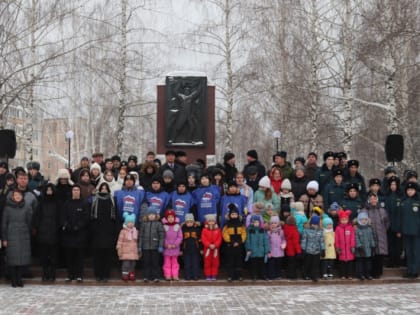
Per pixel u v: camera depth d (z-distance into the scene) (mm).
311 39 22547
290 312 8266
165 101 15680
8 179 11461
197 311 8367
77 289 10430
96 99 28750
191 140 15469
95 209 11078
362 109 25484
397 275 12039
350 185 11938
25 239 10758
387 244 12008
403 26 15867
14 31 19297
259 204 11289
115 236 11328
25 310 8430
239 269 11125
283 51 24172
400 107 20703
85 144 31484
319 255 11227
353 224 11531
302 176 12570
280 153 13383
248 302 9062
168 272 11148
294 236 11352
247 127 29672
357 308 8516
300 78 22922
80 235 10984
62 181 11297
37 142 51031
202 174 12367
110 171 12477
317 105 23078
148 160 13305
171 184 11977
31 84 18391
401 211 11750
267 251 11156
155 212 11148
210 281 11047
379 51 18109
